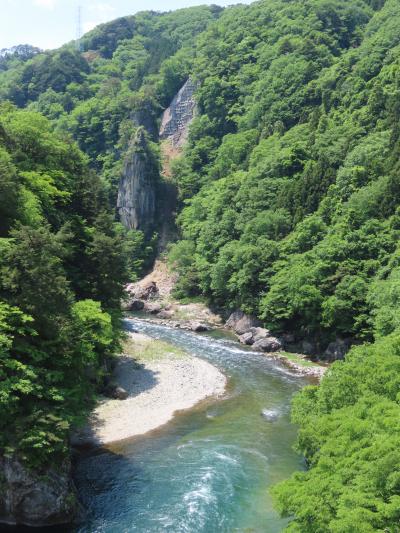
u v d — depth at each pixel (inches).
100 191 2891.2
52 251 1733.5
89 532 1270.9
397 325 2081.7
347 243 2802.7
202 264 3939.5
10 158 2190.0
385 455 877.2
